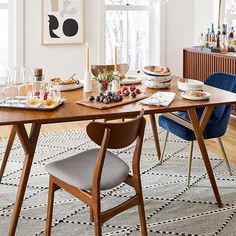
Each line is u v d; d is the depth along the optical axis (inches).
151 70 129.0
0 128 193.0
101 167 81.3
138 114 100.0
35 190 124.5
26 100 106.2
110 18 231.3
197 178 135.2
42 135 182.7
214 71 203.2
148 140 175.6
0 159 150.7
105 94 110.7
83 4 217.9
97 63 227.5
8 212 111.1
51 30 214.7
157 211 112.3
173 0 234.4
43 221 106.3
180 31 239.1
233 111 195.9
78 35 219.9
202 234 100.4
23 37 210.5
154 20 239.3
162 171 141.3
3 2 210.2
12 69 120.0
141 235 99.2
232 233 101.0
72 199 118.7
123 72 153.9
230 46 205.0
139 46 240.4
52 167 91.4
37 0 209.6
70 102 108.0
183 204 116.6
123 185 128.3
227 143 172.1
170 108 104.1
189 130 125.4
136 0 235.5
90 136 80.8
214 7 220.8
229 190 126.0
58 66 219.6
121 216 108.9
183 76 230.4
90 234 100.3
